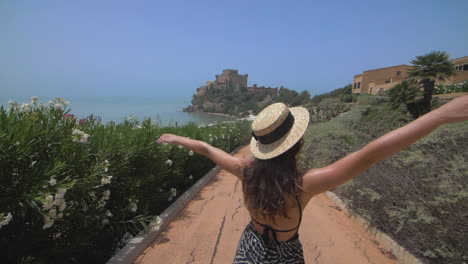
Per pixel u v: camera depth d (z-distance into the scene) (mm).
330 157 6773
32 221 2250
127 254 3039
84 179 2490
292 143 1353
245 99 140750
